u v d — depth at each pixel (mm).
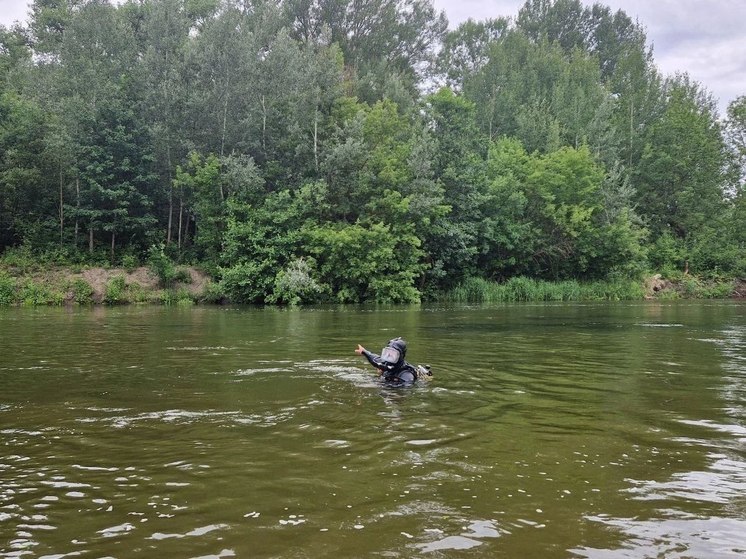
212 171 29438
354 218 32125
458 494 3174
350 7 53438
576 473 3543
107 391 6062
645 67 56781
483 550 2510
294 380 6730
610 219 40375
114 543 2578
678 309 23594
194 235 33438
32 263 27688
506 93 51062
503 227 36812
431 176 33938
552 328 14133
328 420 4863
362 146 30500
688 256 44219
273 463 3707
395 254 30297
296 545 2551
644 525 2783
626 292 37906
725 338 11961
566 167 39188
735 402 5680
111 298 25672
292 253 28344
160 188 32594
